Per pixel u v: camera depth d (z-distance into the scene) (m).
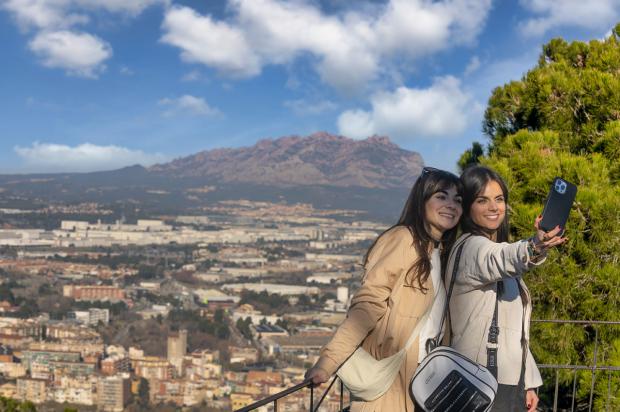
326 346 3.00
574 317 6.24
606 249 6.03
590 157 7.34
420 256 3.05
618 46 8.93
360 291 3.03
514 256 2.97
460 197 3.17
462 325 3.29
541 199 6.59
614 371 6.13
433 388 2.99
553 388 6.77
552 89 8.14
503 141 7.89
